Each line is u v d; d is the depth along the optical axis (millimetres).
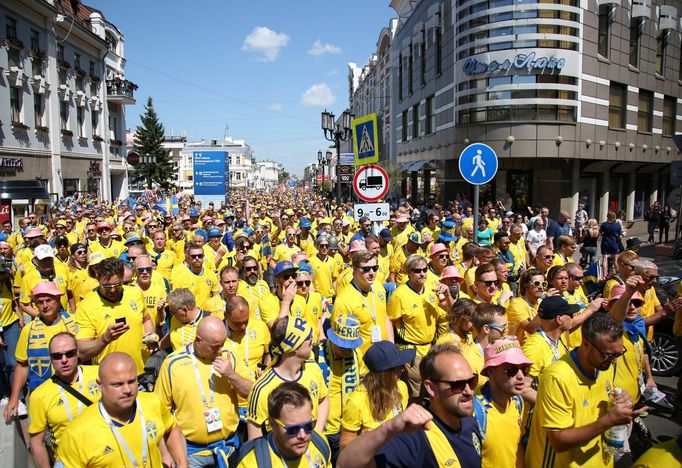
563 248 8695
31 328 5238
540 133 24141
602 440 3393
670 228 31609
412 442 2732
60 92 31266
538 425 3430
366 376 3527
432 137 32500
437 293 5754
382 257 9961
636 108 29406
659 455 2422
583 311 5355
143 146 66562
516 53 23812
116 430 3219
